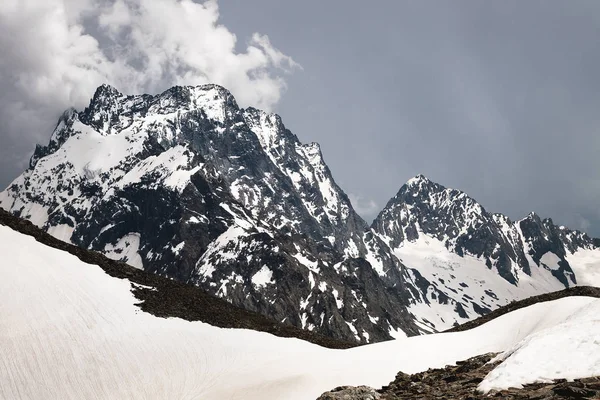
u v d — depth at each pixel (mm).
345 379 49281
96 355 55469
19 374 49844
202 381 55031
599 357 26047
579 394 22297
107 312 64812
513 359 28562
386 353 58656
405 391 32969
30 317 56281
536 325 62906
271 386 48281
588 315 33688
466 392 28219
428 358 57031
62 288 64438
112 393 51750
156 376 55406
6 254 65125
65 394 50000
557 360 27062
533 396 23547
